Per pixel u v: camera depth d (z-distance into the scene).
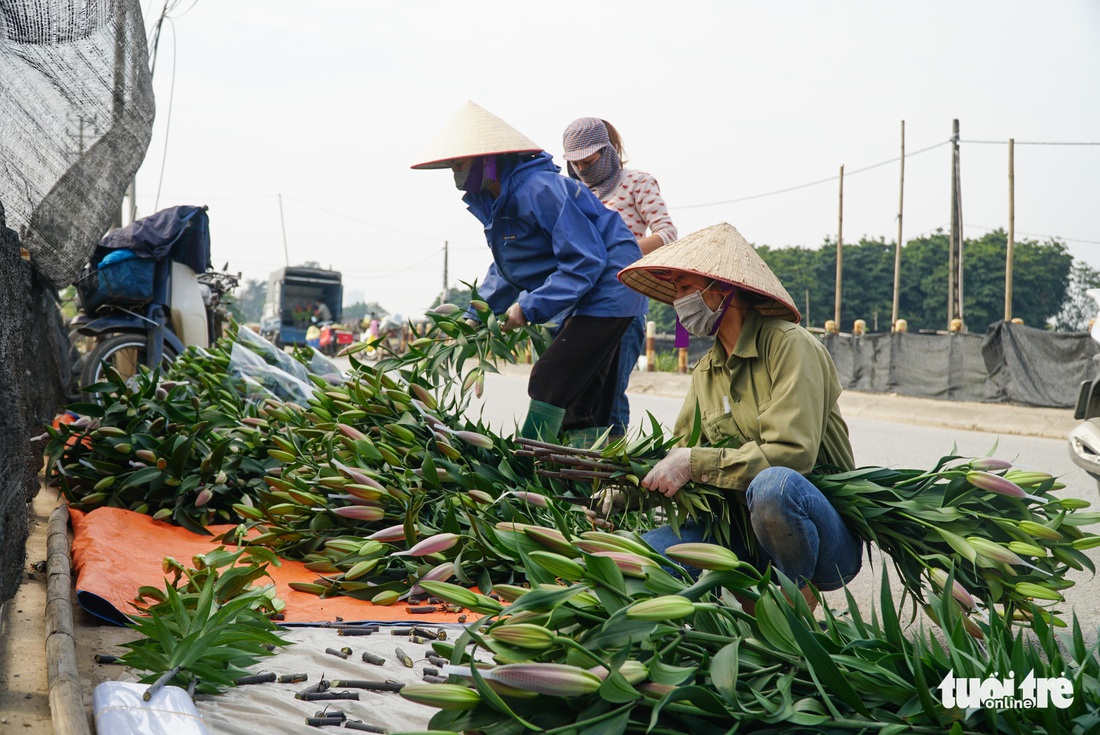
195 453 4.64
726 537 3.08
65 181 5.15
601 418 4.80
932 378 16.91
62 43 4.73
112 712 2.06
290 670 2.58
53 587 3.05
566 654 1.87
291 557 3.91
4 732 2.08
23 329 4.23
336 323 36.06
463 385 4.22
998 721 1.68
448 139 4.52
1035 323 74.69
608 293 4.52
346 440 3.87
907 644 1.89
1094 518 2.80
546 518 3.54
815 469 3.16
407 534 3.39
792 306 3.05
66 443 4.66
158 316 7.92
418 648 2.80
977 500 2.86
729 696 1.73
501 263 4.69
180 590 2.95
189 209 7.87
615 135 5.81
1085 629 3.59
